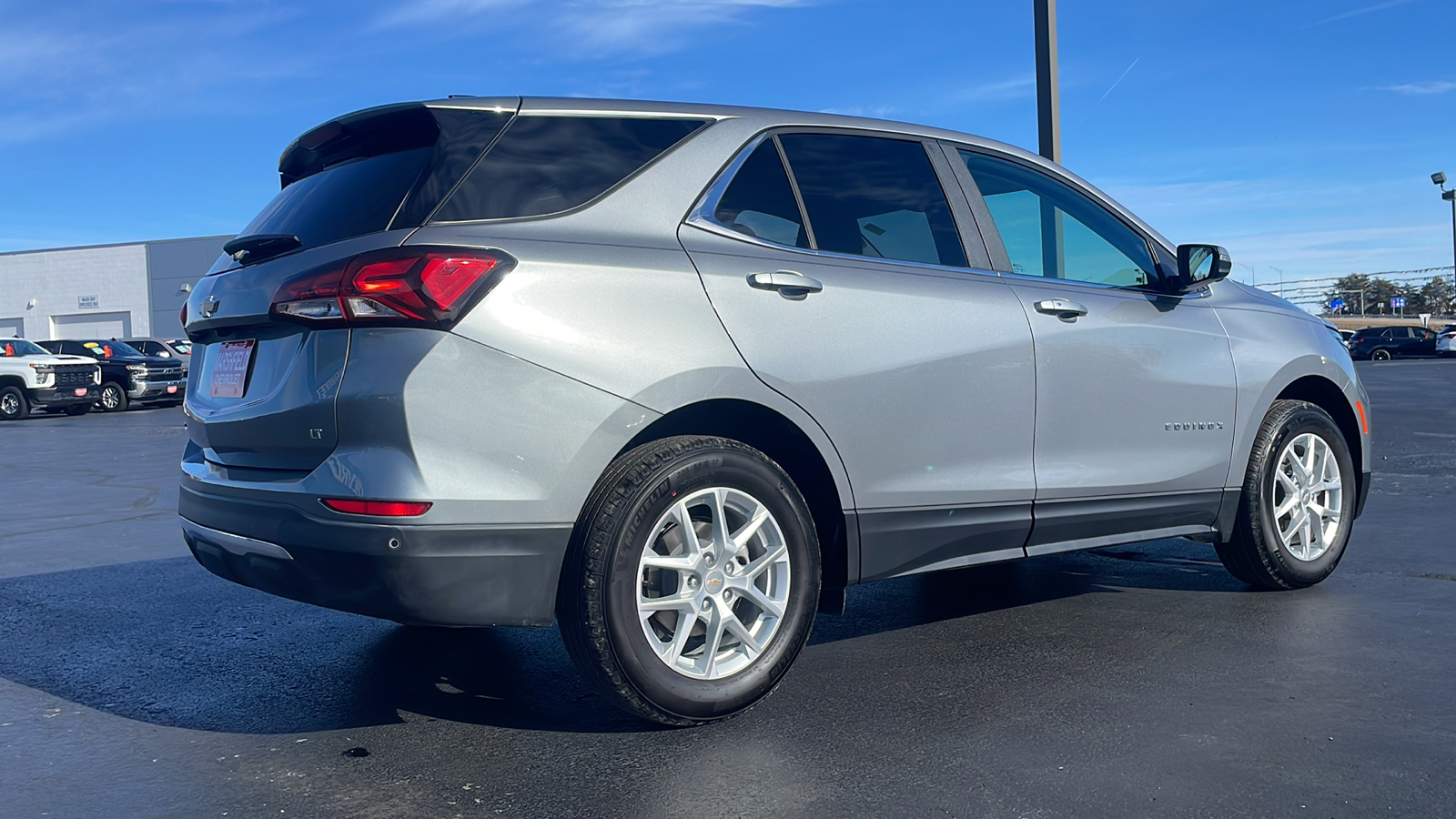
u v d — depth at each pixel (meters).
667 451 2.86
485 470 2.65
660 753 2.80
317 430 2.74
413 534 2.58
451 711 3.20
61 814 2.50
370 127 3.08
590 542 2.75
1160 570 5.05
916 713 3.07
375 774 2.71
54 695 3.43
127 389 23.98
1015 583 4.80
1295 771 2.60
